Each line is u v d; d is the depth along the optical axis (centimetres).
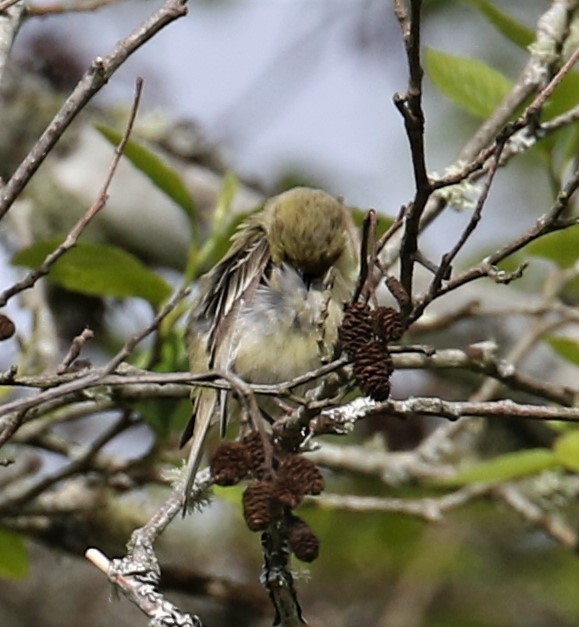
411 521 1491
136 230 1438
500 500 1202
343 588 1536
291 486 580
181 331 1052
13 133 1465
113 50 743
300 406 769
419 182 682
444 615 1538
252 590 1232
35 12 877
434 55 1071
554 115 1034
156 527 768
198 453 848
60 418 1086
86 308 1420
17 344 1101
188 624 691
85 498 1116
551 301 1125
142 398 985
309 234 1000
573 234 1057
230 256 1026
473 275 691
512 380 973
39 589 1504
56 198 1435
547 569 1570
